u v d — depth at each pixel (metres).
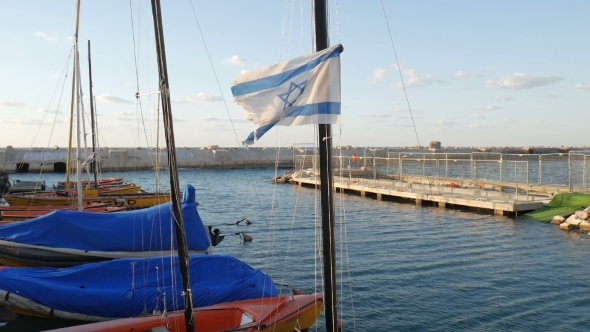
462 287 14.90
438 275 16.28
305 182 54.69
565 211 27.14
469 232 24.05
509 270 16.84
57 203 28.22
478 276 16.12
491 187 39.91
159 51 7.20
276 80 6.62
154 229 13.74
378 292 14.46
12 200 28.61
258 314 9.39
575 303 13.38
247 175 82.69
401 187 39.81
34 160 81.56
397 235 23.56
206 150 107.88
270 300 10.12
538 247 20.41
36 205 28.12
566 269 16.91
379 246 21.02
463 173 70.19
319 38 6.46
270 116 6.55
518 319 12.27
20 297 10.28
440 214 30.52
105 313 10.28
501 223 26.53
